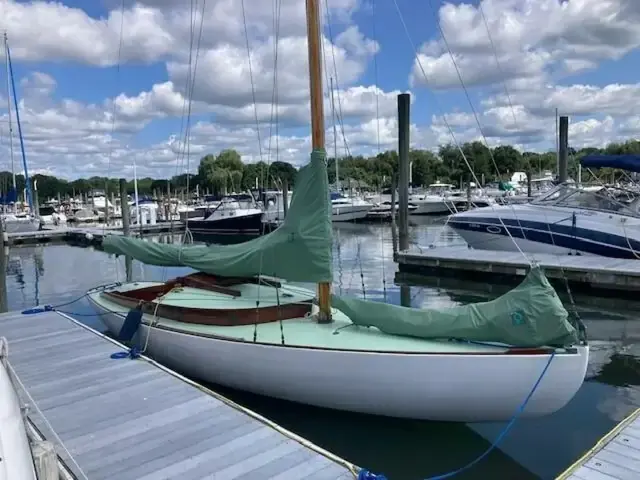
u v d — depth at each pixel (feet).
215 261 21.94
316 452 12.73
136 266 60.54
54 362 19.67
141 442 13.38
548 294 15.28
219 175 189.78
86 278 52.65
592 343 26.86
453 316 16.74
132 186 205.26
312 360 16.79
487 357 14.92
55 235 91.71
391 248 68.18
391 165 192.03
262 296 22.75
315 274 19.48
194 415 14.90
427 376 15.49
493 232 48.24
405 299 39.14
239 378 18.58
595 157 40.37
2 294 36.81
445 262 45.75
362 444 16.35
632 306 34.50
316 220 19.40
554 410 15.07
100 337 23.03
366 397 16.38
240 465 12.21
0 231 37.50
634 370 22.86
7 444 7.77
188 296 23.02
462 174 179.22
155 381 17.56
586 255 42.75
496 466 15.11
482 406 15.40
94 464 12.35
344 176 111.04
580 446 16.14
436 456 15.69
